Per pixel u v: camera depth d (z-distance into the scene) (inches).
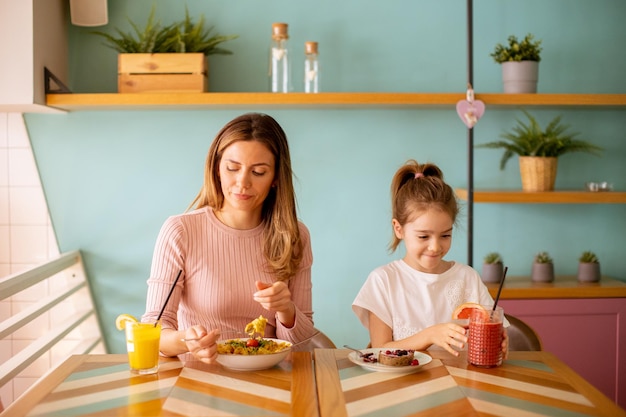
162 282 75.4
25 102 107.7
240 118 76.0
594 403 56.0
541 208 126.4
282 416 52.2
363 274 125.3
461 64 123.8
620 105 116.3
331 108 121.9
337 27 122.6
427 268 82.4
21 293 124.1
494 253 122.5
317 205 124.6
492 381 61.3
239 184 73.7
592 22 124.6
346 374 62.8
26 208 123.0
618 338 114.5
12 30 107.1
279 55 115.4
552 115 125.5
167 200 123.5
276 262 77.4
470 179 114.6
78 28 120.0
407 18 123.0
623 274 127.6
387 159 124.5
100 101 111.1
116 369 63.7
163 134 122.7
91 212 123.3
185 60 113.4
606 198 114.0
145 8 120.9
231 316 77.8
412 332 82.7
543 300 113.7
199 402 55.1
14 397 125.3
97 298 124.6
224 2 121.4
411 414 52.7
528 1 124.0
